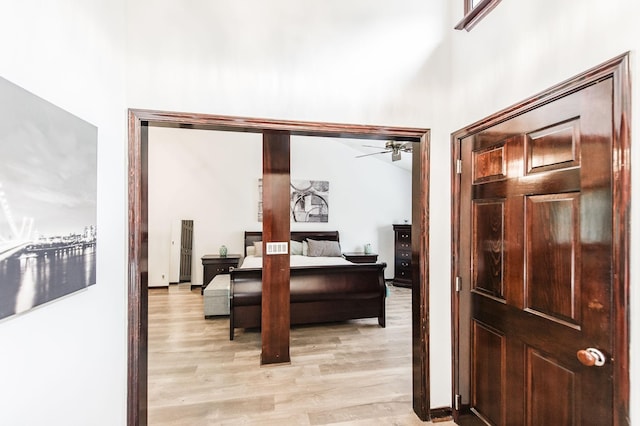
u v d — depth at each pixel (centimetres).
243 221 597
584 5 118
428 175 199
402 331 367
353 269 379
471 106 184
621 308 104
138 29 160
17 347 88
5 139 81
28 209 89
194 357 293
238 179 596
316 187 634
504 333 160
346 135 193
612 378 106
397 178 679
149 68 161
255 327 350
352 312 378
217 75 169
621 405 103
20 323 90
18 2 89
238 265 533
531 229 143
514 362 153
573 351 121
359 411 209
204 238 585
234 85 171
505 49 158
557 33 129
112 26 144
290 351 308
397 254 627
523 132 147
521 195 149
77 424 117
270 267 281
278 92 177
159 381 248
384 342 333
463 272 192
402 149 449
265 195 283
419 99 198
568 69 125
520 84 149
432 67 200
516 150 152
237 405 215
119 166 152
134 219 159
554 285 131
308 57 181
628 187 102
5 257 80
